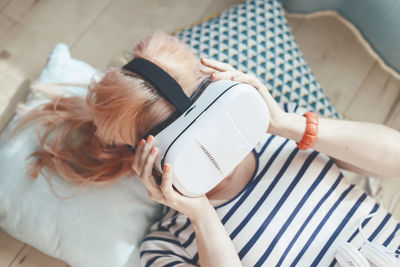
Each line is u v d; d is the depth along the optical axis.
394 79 1.30
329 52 1.34
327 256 0.82
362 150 0.81
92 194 0.98
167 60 0.67
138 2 1.35
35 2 1.32
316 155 0.87
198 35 1.15
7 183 0.97
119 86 0.66
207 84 0.67
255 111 0.62
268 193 0.82
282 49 1.15
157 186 0.72
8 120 1.20
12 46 1.29
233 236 0.81
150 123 0.66
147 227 1.01
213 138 0.61
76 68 1.08
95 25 1.33
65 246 0.97
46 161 0.97
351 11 1.26
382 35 1.21
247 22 1.16
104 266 0.96
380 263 0.76
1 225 1.00
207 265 0.75
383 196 1.21
